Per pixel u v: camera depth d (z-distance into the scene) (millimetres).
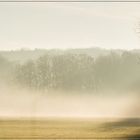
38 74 113625
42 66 115375
